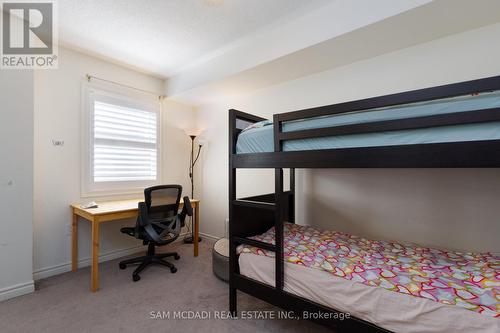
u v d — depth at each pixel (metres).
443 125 1.05
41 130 2.36
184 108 3.72
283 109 2.80
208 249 3.22
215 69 2.73
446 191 1.85
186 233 3.72
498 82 0.94
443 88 1.04
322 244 1.76
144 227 2.36
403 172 2.03
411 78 1.99
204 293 2.10
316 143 1.42
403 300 1.12
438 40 1.88
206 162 3.69
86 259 2.67
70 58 2.55
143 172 3.21
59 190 2.48
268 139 1.65
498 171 1.68
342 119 1.32
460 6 1.49
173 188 2.56
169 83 3.37
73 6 1.88
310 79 2.58
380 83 2.14
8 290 1.96
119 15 1.99
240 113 1.92
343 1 1.80
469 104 1.02
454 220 1.82
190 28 2.18
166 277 2.39
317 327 1.66
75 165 2.59
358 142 1.28
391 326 1.14
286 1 1.83
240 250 1.77
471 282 1.19
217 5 1.87
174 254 2.84
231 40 2.40
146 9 1.92
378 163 1.20
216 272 2.41
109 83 2.87
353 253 1.60
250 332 1.60
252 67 2.39
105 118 2.84
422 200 1.95
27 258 2.05
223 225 3.45
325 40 1.89
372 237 2.16
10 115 1.96
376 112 1.22
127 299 1.99
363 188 2.22
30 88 2.06
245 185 3.14
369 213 2.19
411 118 1.12
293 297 1.45
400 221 2.04
